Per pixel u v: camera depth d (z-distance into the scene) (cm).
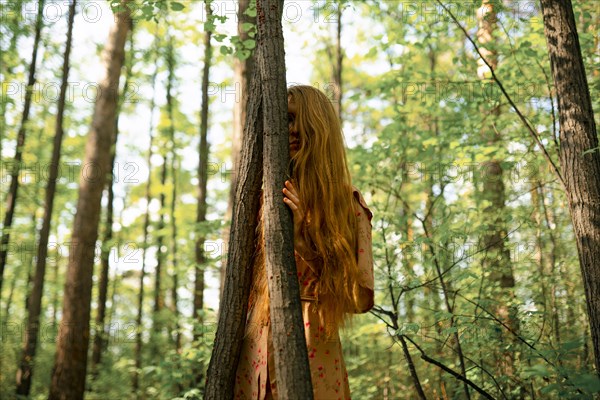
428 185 543
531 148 463
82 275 843
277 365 169
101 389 1093
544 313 374
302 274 204
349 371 608
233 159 569
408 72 523
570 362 386
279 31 200
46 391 1137
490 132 511
